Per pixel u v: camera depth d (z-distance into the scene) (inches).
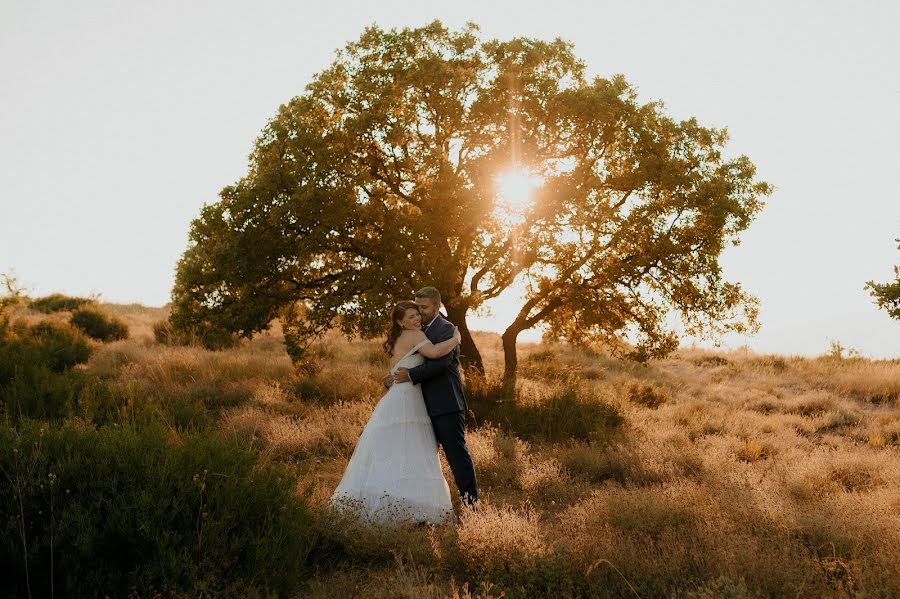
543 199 441.7
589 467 295.3
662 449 316.2
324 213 434.9
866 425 447.8
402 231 453.7
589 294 488.7
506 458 304.7
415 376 216.1
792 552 159.0
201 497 157.4
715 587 133.3
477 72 482.3
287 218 440.5
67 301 1018.7
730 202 452.1
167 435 196.7
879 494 228.5
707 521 183.2
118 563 142.9
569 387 468.4
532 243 442.6
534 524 185.8
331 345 743.7
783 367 765.9
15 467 158.7
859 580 143.3
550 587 145.3
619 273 473.7
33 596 135.9
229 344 679.1
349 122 443.2
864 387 591.5
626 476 282.2
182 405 363.3
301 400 453.1
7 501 152.1
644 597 145.2
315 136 446.3
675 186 462.6
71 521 147.5
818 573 151.3
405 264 436.8
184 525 154.7
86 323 760.3
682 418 442.9
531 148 463.2
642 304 504.4
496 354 834.2
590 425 384.2
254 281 461.7
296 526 168.6
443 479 216.8
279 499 174.1
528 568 150.6
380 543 179.5
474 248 454.9
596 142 488.4
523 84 463.8
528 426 388.2
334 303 443.2
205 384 453.4
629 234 470.6
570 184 449.4
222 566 147.9
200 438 189.6
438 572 167.3
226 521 158.1
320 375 504.1
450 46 486.9
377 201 473.1
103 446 174.2
